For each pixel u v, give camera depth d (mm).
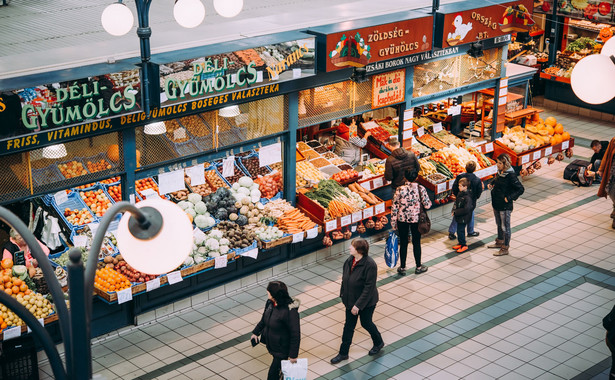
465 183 12961
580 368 9961
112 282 10258
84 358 3701
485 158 15094
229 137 11531
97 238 3910
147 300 11031
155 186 11680
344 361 10117
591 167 16141
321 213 12312
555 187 16234
